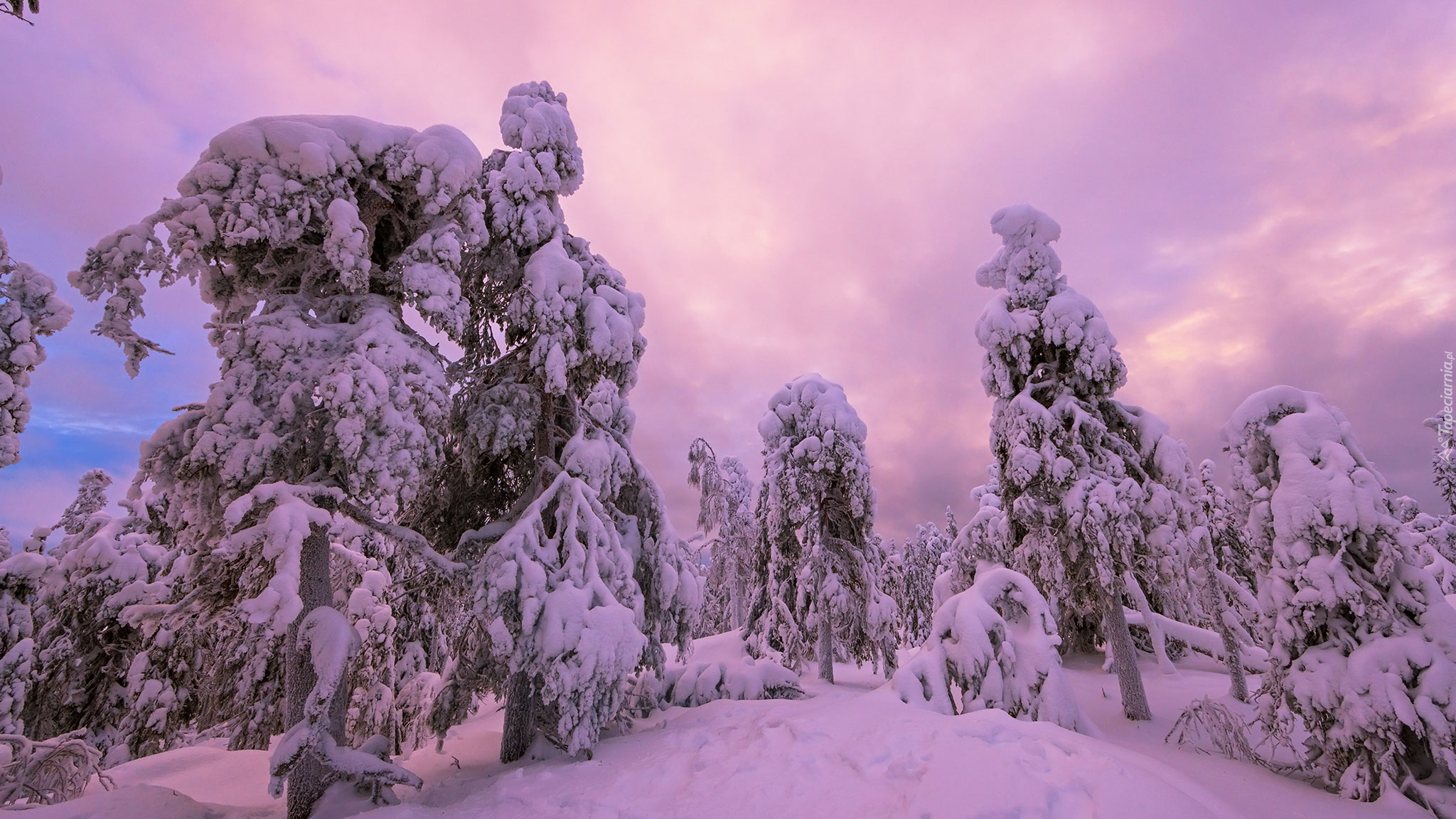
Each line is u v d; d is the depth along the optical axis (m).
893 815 5.36
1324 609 9.35
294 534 7.20
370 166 9.58
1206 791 6.26
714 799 6.21
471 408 11.16
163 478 7.87
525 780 7.64
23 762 9.20
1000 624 10.80
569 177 12.49
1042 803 5.20
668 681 14.86
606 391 12.71
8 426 9.58
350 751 7.56
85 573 16.03
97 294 7.59
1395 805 7.68
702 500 28.16
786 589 22.95
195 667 15.66
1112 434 16.25
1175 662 22.23
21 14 5.89
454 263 9.52
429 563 9.22
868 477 21.97
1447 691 7.82
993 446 17.91
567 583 8.83
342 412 7.86
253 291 9.74
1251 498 10.61
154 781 10.66
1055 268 17.48
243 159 8.41
